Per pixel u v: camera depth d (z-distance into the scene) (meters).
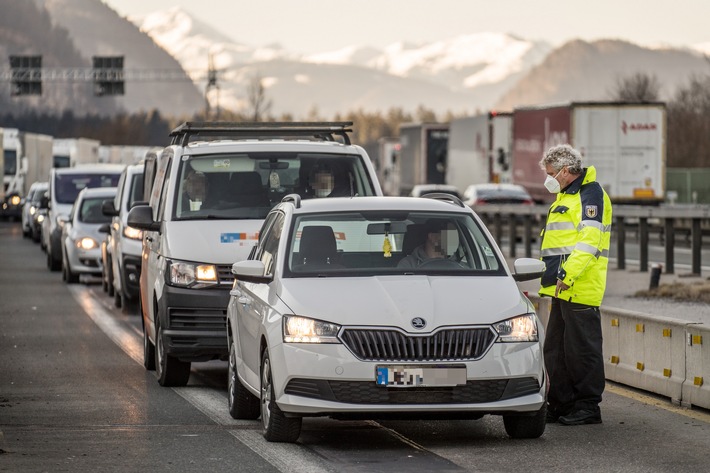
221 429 28.28
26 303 63.78
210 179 37.62
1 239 137.62
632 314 34.31
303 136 42.78
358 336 25.19
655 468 23.83
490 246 28.17
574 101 116.94
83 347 45.59
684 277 71.88
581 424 28.78
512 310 25.81
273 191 37.75
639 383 33.59
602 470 23.64
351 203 29.03
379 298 25.77
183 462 24.42
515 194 121.12
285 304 26.02
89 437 27.19
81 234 76.31
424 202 29.23
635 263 85.56
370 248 27.95
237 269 27.64
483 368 25.09
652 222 127.25
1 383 36.16
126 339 48.22
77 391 34.50
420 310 25.38
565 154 29.58
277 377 25.56
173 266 34.75
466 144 161.88
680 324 31.59
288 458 24.81
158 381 36.38
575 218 29.48
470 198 121.62
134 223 37.09
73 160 190.25
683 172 165.75
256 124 41.03
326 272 27.19
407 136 199.38
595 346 28.97
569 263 28.64
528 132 131.75
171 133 42.62
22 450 25.66
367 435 27.48
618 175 117.19
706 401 30.23
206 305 34.41
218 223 36.03
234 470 23.70
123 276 57.50
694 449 25.75
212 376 38.06
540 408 26.12
